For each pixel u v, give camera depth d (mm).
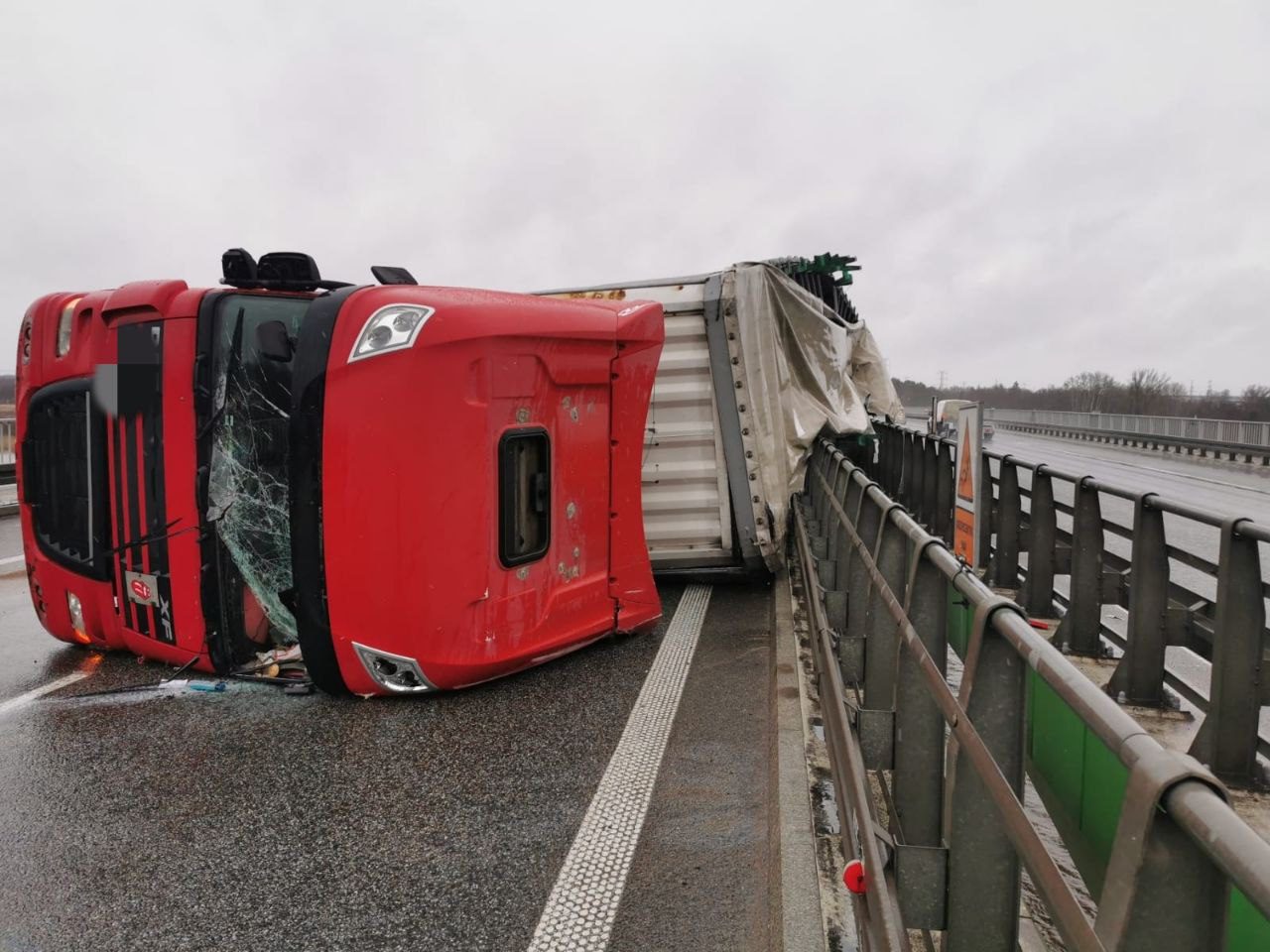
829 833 3082
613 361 5516
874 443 12844
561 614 5188
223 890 2912
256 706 4594
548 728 4305
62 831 3312
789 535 8516
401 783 3689
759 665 5289
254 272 4945
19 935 2678
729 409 6973
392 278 5312
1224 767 3551
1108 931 987
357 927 2697
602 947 2580
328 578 4312
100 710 4562
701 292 6996
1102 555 5211
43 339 5398
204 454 4566
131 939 2652
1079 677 1282
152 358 4711
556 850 3139
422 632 4379
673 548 7219
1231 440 31078
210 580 4699
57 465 5426
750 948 2547
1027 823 1255
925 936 2086
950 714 1729
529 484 4898
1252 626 3488
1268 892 714
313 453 4289
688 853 3102
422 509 4289
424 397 4215
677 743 4109
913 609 2443
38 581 5629
